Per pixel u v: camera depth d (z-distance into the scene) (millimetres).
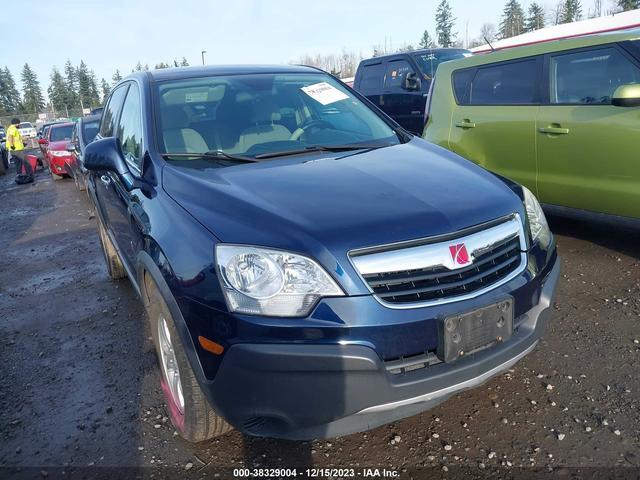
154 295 2707
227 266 2135
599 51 4629
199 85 3617
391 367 2127
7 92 88438
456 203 2416
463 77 5883
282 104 3613
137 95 3660
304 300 2070
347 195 2438
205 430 2520
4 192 13250
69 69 89500
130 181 3227
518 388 2977
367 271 2109
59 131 16219
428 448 2574
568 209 4922
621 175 4391
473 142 5676
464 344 2186
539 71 5055
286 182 2602
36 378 3502
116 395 3213
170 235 2457
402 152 3152
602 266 4562
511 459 2471
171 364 2725
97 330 4160
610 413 2723
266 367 2039
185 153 3102
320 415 2084
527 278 2451
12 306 4871
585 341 3406
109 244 4965
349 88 4121
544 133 4934
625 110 4320
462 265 2240
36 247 7047
